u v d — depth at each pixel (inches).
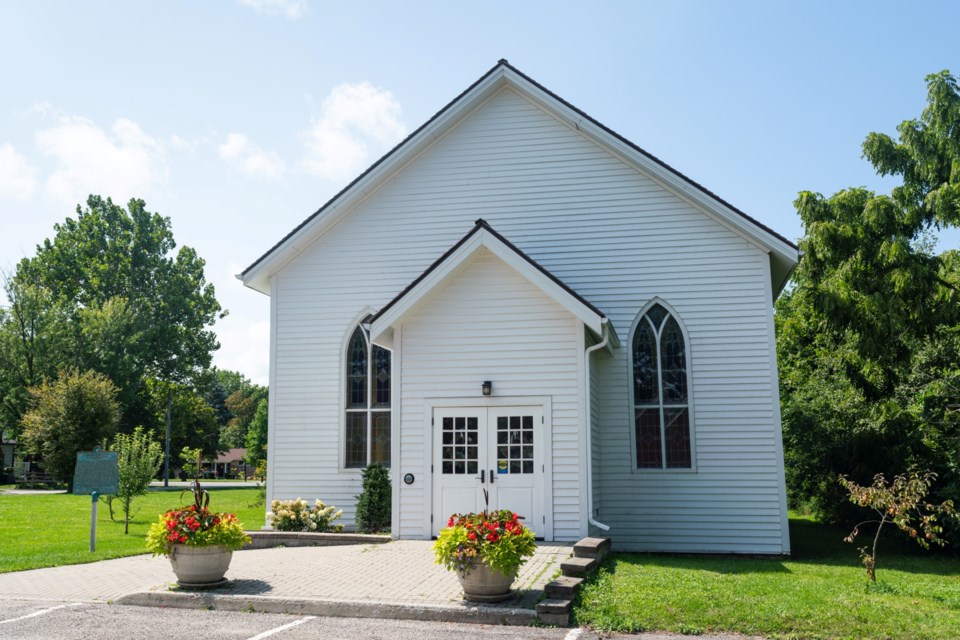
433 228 684.1
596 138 660.1
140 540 680.4
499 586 358.3
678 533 604.4
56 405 1576.0
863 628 323.3
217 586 397.7
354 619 350.0
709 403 613.9
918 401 745.0
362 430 673.0
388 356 679.1
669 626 329.7
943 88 800.9
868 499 465.7
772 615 339.0
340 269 692.7
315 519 612.1
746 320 617.6
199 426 2733.8
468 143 690.2
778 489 593.6
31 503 1143.6
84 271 2396.7
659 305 638.5
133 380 2188.7
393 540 531.5
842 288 717.9
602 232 654.5
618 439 623.8
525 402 526.9
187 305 2482.8
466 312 543.8
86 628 330.6
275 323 695.1
